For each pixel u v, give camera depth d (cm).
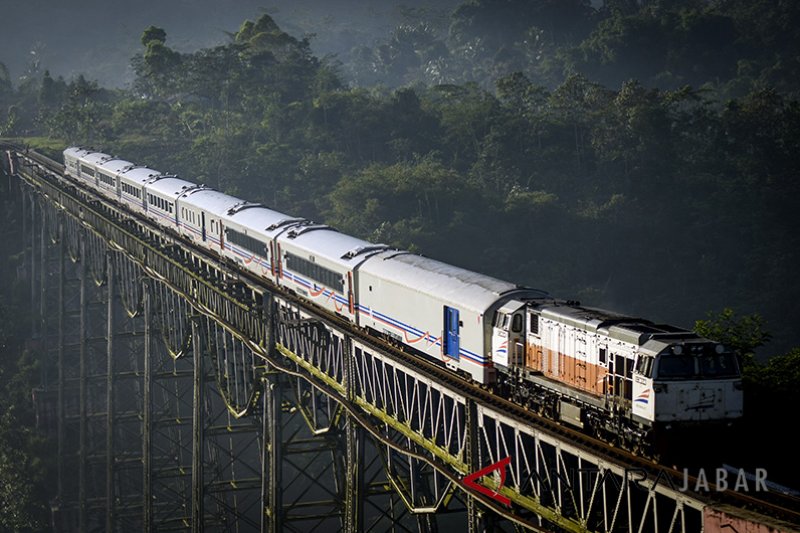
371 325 4728
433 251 12394
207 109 18175
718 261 13625
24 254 12000
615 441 3197
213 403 9025
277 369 5016
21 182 12725
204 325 6175
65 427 8950
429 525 4147
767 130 15700
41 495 8944
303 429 9156
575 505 2902
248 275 6322
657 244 13800
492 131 15600
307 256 5475
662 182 14500
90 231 8831
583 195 14675
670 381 2983
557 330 3484
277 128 16325
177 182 8631
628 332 3130
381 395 4131
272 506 4903
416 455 3578
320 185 14638
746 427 3684
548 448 3497
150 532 6744
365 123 16000
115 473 8344
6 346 10788
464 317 3903
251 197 14712
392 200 13150
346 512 4428
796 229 13988
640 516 3164
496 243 13112
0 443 9300
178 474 6825
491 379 3809
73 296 10506
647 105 15300
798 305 12688
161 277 6681
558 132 15600
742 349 4659
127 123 18312
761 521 2320
